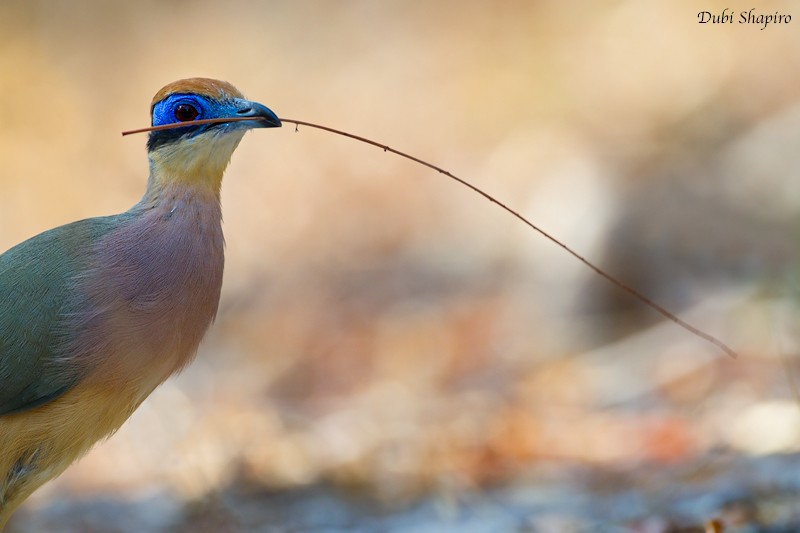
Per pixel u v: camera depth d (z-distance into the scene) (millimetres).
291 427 13594
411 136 22594
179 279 8141
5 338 8016
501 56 23625
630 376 14102
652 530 9016
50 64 26125
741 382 12766
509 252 17953
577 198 17094
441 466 11766
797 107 17703
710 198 16484
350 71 25094
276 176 22641
